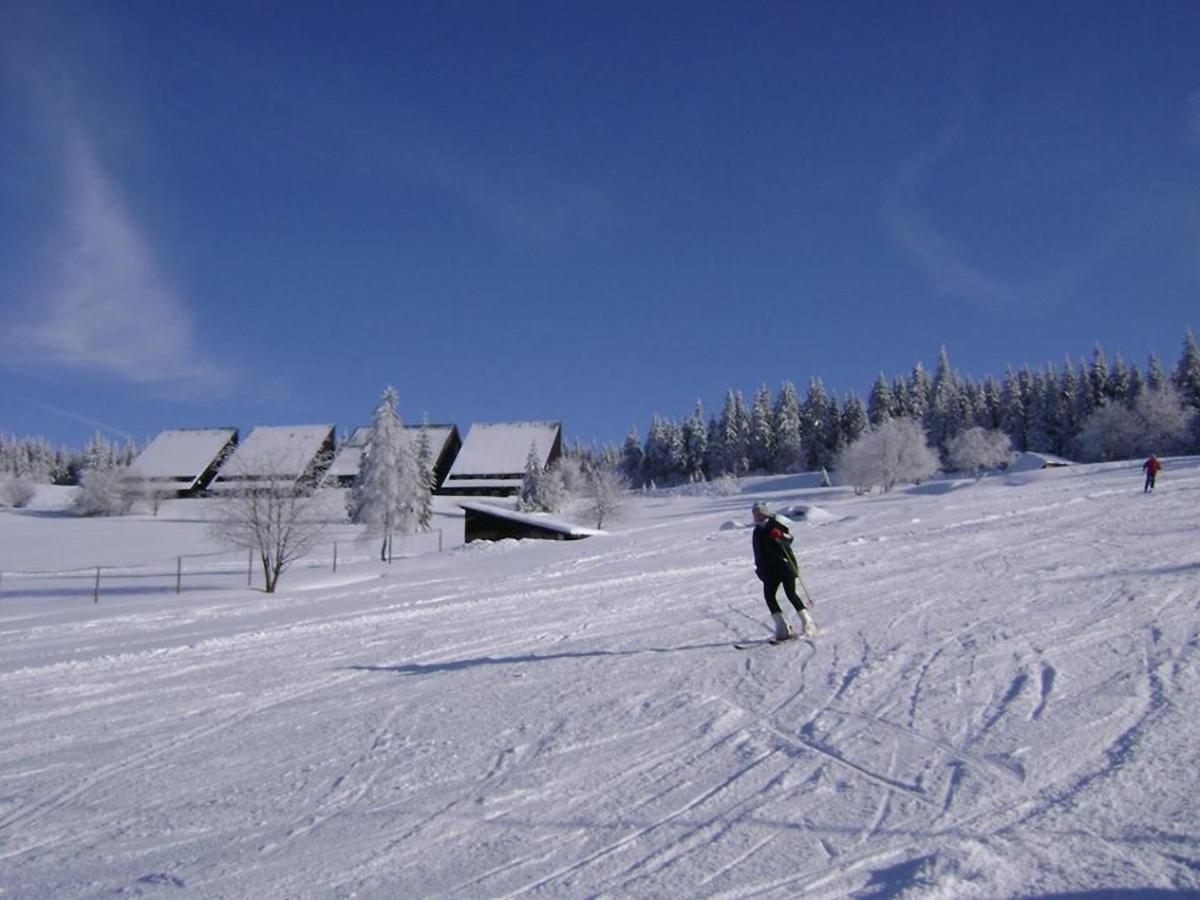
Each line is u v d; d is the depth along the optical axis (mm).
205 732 7766
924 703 6949
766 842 4551
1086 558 14953
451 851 4766
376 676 9805
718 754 6098
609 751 6340
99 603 25406
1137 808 4594
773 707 7199
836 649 9250
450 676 9523
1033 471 61969
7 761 7105
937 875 3965
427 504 64000
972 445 85938
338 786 6016
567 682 8727
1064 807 4688
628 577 17859
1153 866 3936
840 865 4207
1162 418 86500
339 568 36438
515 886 4262
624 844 4684
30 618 20047
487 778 5949
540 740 6742
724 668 8812
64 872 4852
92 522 76875
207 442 103500
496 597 16203
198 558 50344
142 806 5887
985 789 5039
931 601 11867
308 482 32312
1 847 5281
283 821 5418
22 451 150375
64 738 7773
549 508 77188
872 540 21188
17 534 68250
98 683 10141
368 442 50875
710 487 96875
